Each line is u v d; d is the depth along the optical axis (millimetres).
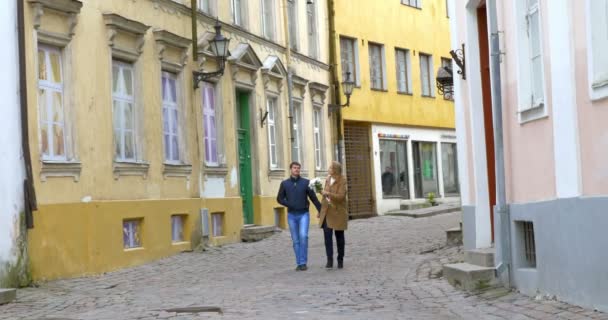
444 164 41781
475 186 14609
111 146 17703
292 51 29312
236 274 16797
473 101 14562
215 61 23188
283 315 10914
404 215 34375
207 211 21984
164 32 19891
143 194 19000
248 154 25812
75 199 16359
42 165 15336
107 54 17766
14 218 14531
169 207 20031
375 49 36812
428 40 40406
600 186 9258
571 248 9930
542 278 10891
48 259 15406
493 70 12203
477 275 12344
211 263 18781
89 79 17047
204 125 22625
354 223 30594
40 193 15289
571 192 9945
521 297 11242
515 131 11859
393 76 37562
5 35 14523
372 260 18094
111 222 17375
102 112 17469
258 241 24062
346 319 10430
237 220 23969
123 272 17141
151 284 15461
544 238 10766
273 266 18078
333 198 17031
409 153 38656
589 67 9352
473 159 14695
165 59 20391
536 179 11133
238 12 25547
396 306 11633
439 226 25797
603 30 9102
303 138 29969
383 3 37156
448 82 20141
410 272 15445
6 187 14438
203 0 23109
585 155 9594
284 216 27750
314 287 14203
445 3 42000
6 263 14328
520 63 11555
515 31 11648
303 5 31062
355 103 34719
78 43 16719
